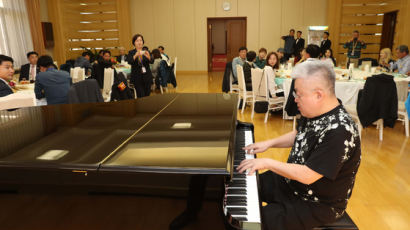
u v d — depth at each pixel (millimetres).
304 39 10906
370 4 10203
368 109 3414
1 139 1516
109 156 1127
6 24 7680
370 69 5336
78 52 11094
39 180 1067
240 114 5266
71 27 10602
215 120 1696
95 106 2387
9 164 1074
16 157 1172
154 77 7555
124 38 11266
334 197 1193
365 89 3371
